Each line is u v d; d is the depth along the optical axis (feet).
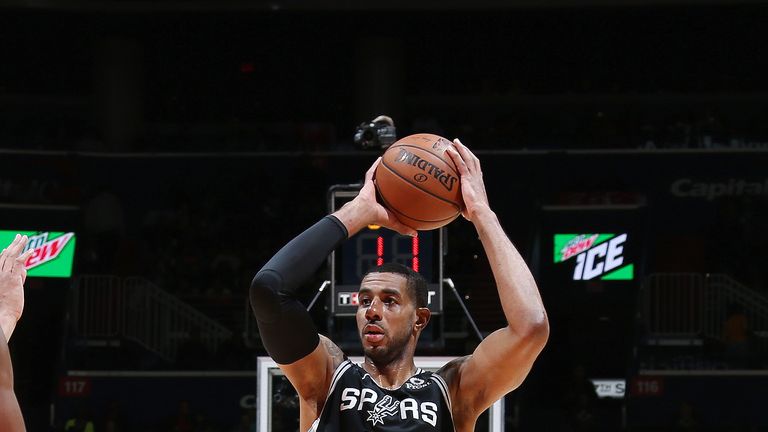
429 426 12.20
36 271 71.61
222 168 79.30
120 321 69.56
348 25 85.61
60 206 72.79
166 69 89.35
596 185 77.41
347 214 12.60
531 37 89.71
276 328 11.81
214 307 73.46
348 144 82.58
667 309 70.59
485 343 12.63
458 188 13.14
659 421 69.46
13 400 10.89
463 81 90.53
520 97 86.38
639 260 72.90
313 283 68.49
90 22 83.10
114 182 78.48
